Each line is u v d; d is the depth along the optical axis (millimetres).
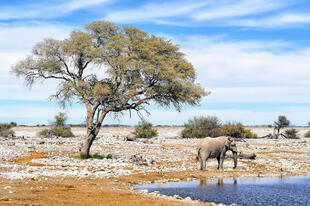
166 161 28531
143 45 27219
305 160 32031
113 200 12328
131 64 26031
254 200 14602
